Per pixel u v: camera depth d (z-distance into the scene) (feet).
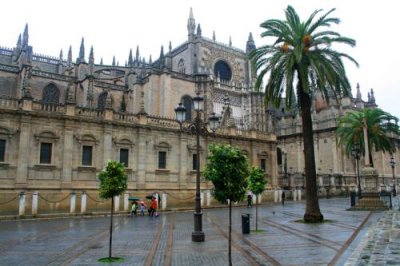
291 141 297.94
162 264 44.88
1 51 271.28
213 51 270.67
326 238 62.64
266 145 197.57
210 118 75.41
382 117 179.01
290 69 91.56
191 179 163.84
